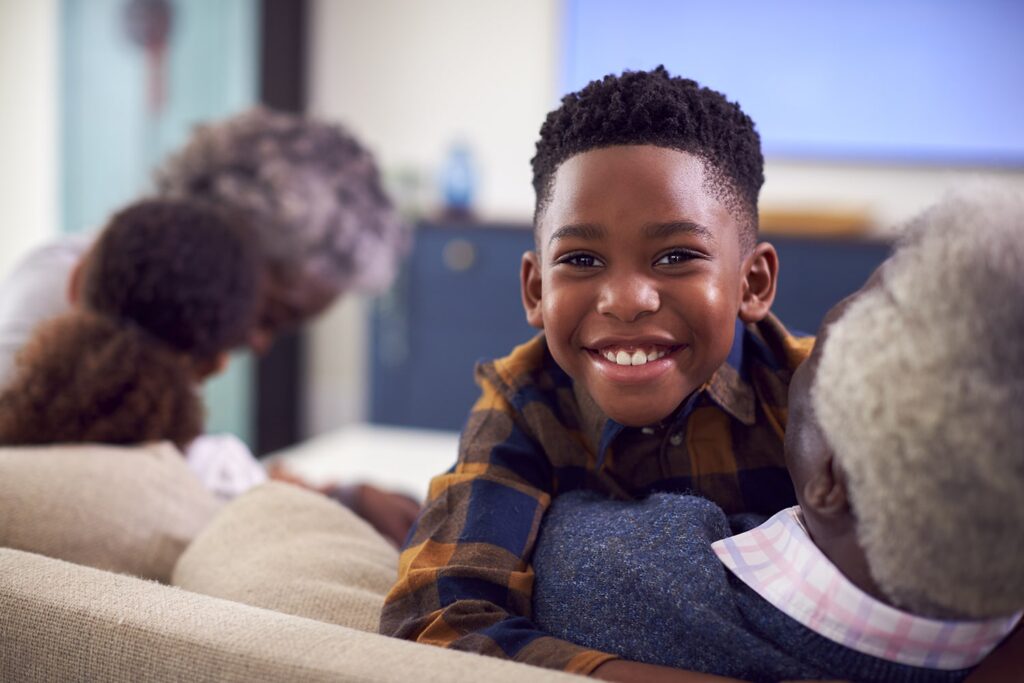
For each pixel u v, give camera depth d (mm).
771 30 3535
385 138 4039
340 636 586
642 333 669
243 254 1169
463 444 811
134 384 1048
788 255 3158
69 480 914
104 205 3732
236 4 3590
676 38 3617
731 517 741
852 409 509
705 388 767
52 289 1560
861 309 532
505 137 3926
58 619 641
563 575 684
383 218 1805
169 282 1092
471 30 3898
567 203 679
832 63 3512
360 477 3197
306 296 1755
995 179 548
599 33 3686
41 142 3748
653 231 660
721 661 613
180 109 3662
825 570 577
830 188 3613
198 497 1010
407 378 3568
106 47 3676
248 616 619
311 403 4227
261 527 884
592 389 700
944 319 480
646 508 707
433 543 744
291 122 1768
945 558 492
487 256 3439
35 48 3711
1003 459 463
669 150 671
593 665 601
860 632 567
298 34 3932
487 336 3482
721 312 683
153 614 622
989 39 3377
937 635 551
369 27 3998
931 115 3465
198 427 1111
